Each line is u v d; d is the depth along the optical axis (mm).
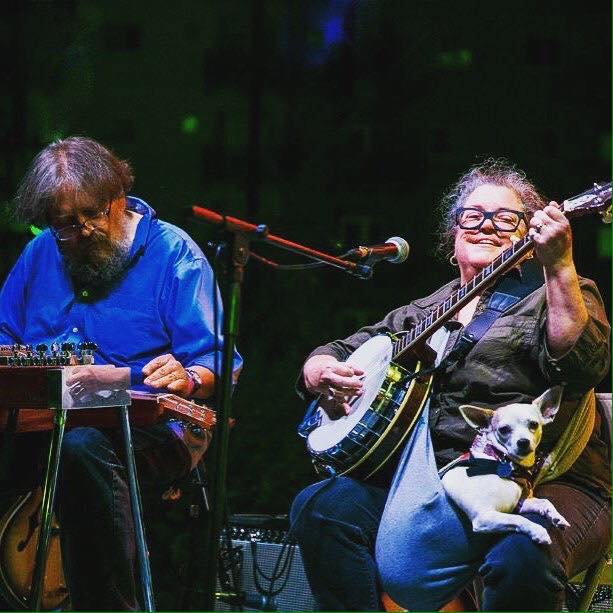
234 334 6453
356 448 7148
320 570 7000
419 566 6691
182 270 8352
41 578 6785
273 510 13000
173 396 7418
